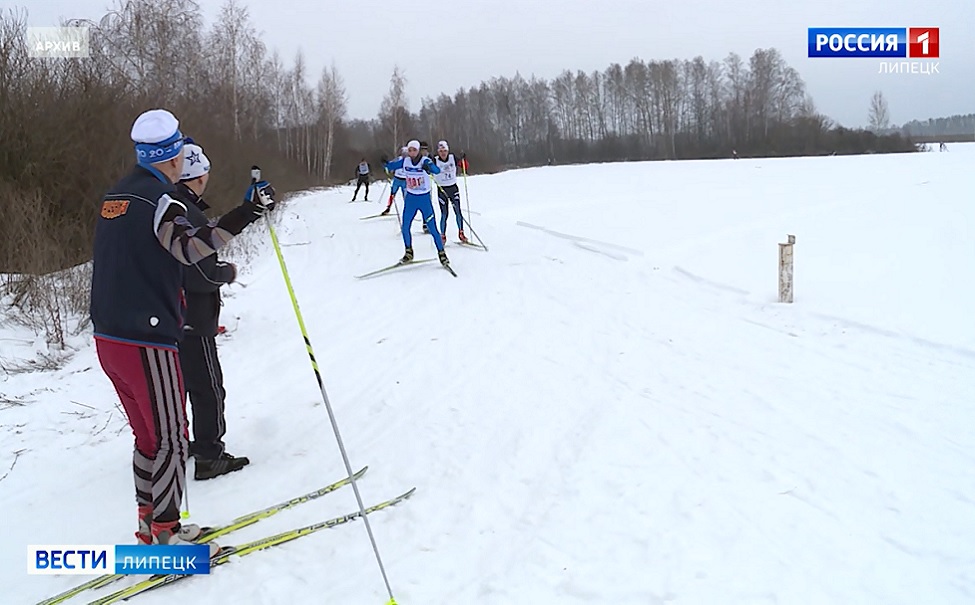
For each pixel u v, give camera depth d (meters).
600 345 6.39
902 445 4.03
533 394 5.21
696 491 3.60
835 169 29.09
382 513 3.50
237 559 3.10
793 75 75.19
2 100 9.52
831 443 4.10
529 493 3.68
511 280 9.29
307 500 3.65
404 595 2.83
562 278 9.28
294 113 50.84
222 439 4.48
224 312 8.00
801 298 7.46
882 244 10.23
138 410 3.00
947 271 8.23
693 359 5.85
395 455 4.21
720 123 76.81
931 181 19.86
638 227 13.49
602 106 79.81
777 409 4.66
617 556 3.06
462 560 3.08
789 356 5.79
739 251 10.45
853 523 3.25
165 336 2.92
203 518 3.49
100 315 2.86
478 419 4.75
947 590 2.75
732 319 7.02
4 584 2.95
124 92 11.95
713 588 2.80
